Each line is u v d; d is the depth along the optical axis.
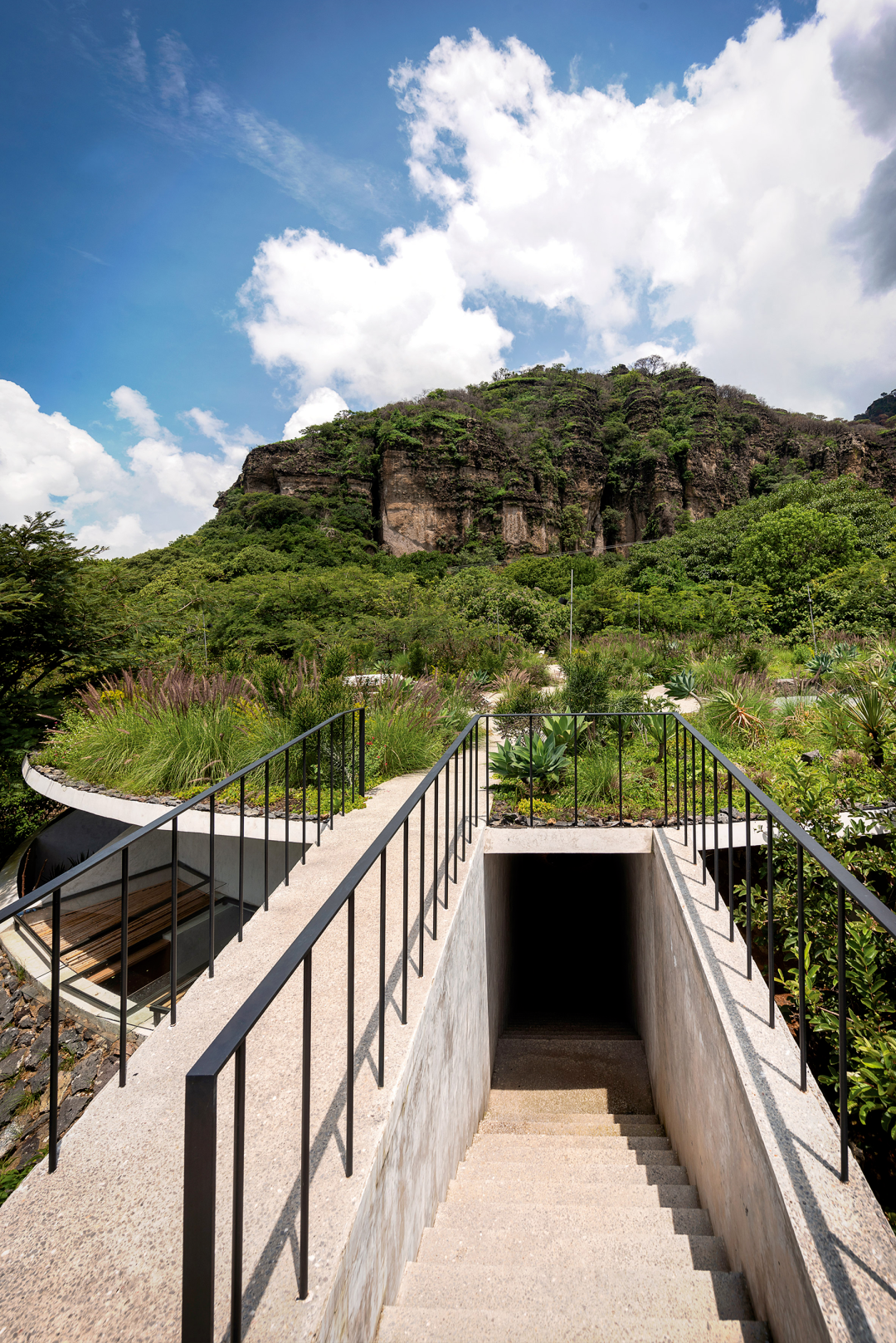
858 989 2.82
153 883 7.12
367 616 26.06
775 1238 1.77
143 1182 1.69
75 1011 4.79
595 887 8.88
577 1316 1.90
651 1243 2.37
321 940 2.99
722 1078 2.48
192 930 6.05
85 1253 1.48
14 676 11.20
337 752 5.86
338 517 54.19
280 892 3.57
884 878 3.38
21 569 10.63
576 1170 3.33
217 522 57.81
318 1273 1.35
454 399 71.94
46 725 10.45
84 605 11.46
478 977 4.29
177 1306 1.35
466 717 8.60
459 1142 3.34
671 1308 1.99
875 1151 2.57
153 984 5.13
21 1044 4.65
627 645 19.47
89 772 6.54
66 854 8.53
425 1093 2.42
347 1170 1.60
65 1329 1.30
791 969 3.37
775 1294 1.77
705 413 67.88
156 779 5.95
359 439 61.62
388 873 3.86
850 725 5.42
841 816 3.96
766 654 15.75
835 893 3.28
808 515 27.62
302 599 28.78
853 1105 2.56
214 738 6.20
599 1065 5.29
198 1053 2.22
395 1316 1.74
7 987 5.30
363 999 2.48
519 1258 2.25
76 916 6.41
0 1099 4.25
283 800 5.37
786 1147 1.86
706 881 3.75
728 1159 2.36
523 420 68.50
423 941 2.65
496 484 57.22
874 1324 1.37
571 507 59.12
